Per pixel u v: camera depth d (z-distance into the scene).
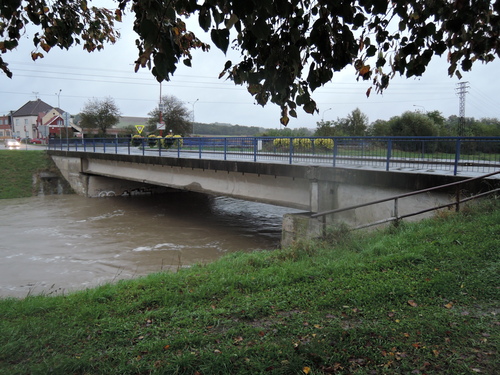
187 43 4.70
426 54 3.65
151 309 5.17
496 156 9.92
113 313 5.10
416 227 8.28
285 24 2.95
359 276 5.67
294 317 4.48
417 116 32.56
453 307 4.50
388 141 11.78
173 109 57.75
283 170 14.51
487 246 6.20
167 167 22.50
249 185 17.02
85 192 30.92
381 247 7.07
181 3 2.65
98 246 16.12
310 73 3.19
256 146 16.38
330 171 12.97
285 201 15.29
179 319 4.69
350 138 13.09
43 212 24.19
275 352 3.65
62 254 14.96
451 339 3.80
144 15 2.91
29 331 4.51
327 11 3.07
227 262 7.80
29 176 33.34
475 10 3.33
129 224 20.66
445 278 5.25
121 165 27.53
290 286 5.58
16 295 10.52
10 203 27.78
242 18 2.45
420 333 3.92
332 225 9.36
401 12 3.35
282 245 13.74
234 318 4.63
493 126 36.25
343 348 3.69
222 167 17.50
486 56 4.39
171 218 22.44
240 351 3.69
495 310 4.38
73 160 32.78
